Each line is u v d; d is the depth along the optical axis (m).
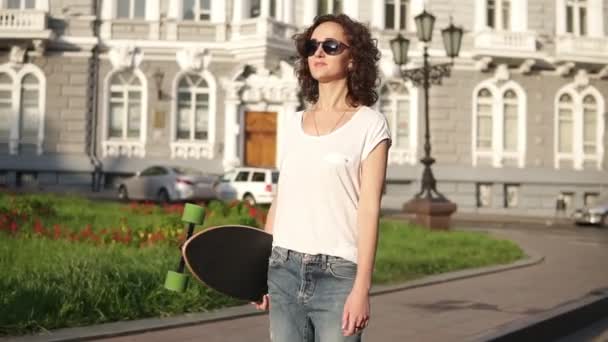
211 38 29.12
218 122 29.20
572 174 31.09
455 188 30.23
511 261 13.45
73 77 28.72
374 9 30.33
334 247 3.00
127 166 28.69
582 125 31.59
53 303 6.64
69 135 28.69
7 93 28.67
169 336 6.34
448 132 30.47
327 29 3.24
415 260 11.89
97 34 28.95
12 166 28.22
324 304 3.00
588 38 31.02
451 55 19.89
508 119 31.19
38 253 9.70
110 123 29.09
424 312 8.00
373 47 3.31
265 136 29.48
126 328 6.40
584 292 9.63
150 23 29.00
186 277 3.33
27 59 28.62
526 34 30.33
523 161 31.02
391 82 30.45
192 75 29.25
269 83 28.91
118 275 7.51
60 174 28.34
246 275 3.31
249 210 16.25
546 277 11.27
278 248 3.11
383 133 3.09
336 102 3.24
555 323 7.60
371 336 6.70
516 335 6.74
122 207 18.16
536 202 30.92
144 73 29.05
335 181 3.03
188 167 28.69
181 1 29.22
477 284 10.40
